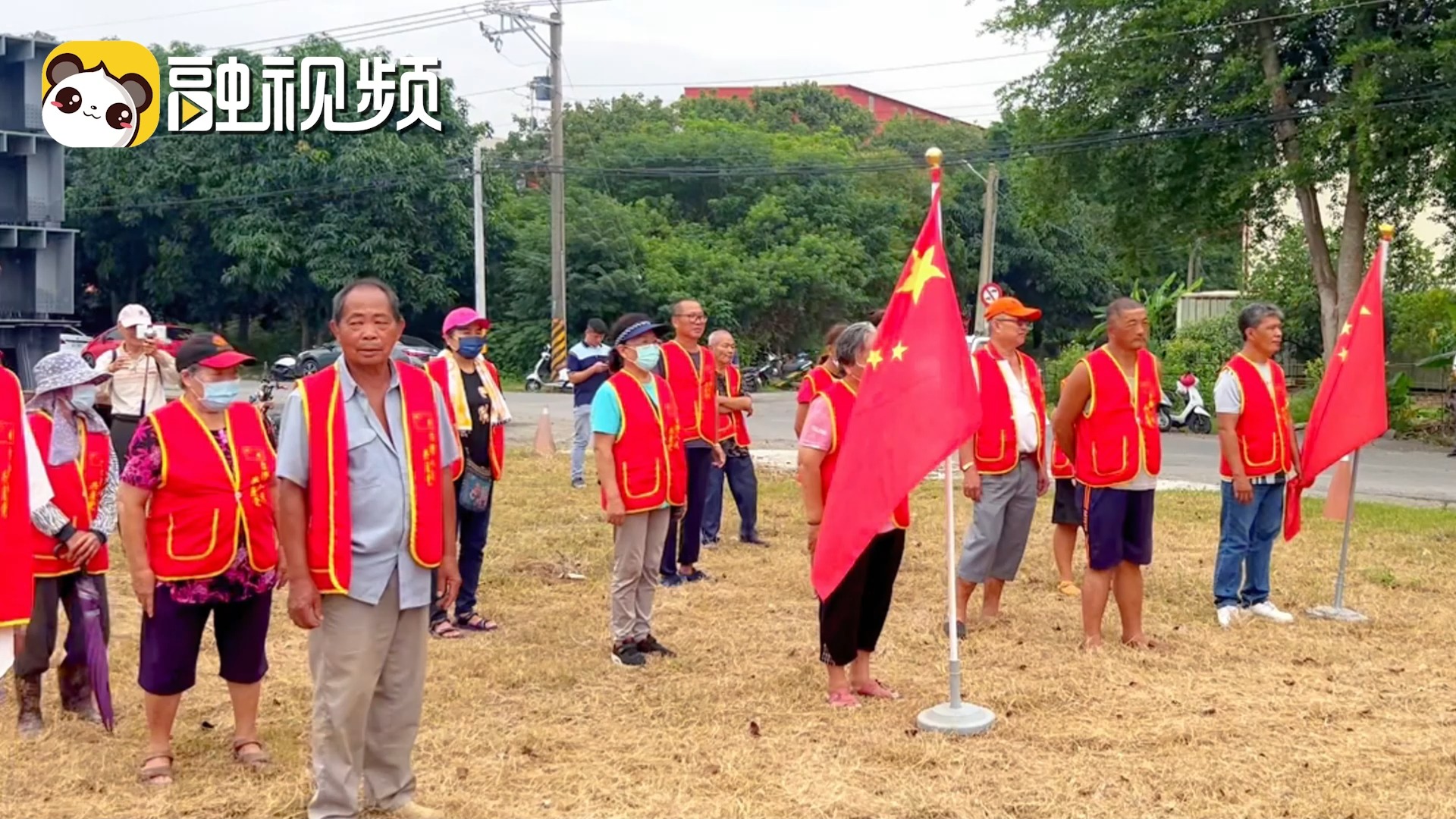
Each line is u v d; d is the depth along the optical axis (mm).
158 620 4992
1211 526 11312
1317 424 7922
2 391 4242
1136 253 25859
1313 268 23500
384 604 4371
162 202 35188
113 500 5758
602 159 43281
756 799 4867
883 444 5488
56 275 15055
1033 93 24375
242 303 37844
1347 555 8641
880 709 5973
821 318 41625
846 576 5879
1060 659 6891
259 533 5117
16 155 14836
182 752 5363
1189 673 6605
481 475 7410
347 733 4379
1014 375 7562
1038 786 4980
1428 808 4781
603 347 13570
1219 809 4773
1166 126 23188
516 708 6004
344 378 4340
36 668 5492
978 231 46438
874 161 47375
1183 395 23906
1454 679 6527
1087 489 7055
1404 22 21125
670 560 8852
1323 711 5941
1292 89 22844
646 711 5945
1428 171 21016
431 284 35938
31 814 4691
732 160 42969
